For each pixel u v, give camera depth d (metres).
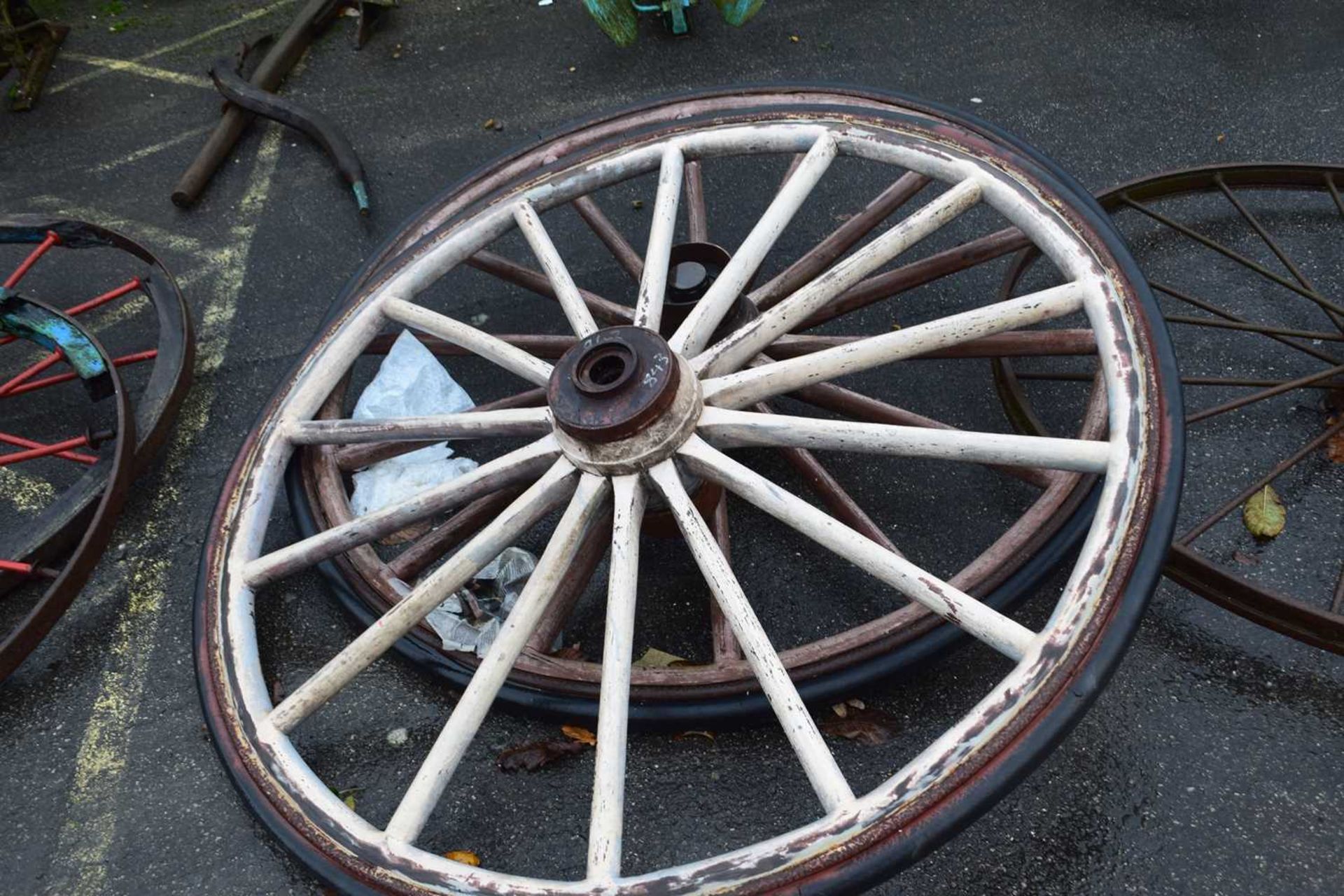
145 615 2.33
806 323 2.24
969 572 1.70
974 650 1.99
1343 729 1.81
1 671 2.01
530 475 1.83
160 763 2.09
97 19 4.12
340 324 2.16
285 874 1.91
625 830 1.87
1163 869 1.70
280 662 2.19
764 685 1.49
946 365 2.48
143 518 2.50
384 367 2.31
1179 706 1.87
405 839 1.49
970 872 1.73
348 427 1.99
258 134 3.49
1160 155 2.81
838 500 2.08
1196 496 2.15
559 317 2.78
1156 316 1.59
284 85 3.66
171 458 2.61
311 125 3.28
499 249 2.95
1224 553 2.06
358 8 3.84
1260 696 1.86
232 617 1.83
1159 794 1.77
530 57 3.58
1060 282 2.58
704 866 1.35
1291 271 2.27
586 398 1.67
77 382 2.86
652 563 2.24
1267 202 2.65
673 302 2.08
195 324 2.93
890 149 1.94
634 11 3.52
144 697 2.20
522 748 1.98
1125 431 1.51
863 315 2.61
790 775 1.89
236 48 3.86
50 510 2.24
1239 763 1.79
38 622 2.06
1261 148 2.78
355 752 2.04
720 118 2.11
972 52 3.24
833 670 1.72
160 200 3.32
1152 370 1.55
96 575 2.40
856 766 1.87
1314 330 2.37
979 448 1.58
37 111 3.74
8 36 3.74
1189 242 2.59
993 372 2.19
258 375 2.77
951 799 1.32
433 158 3.27
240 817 2.00
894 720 1.91
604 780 1.46
